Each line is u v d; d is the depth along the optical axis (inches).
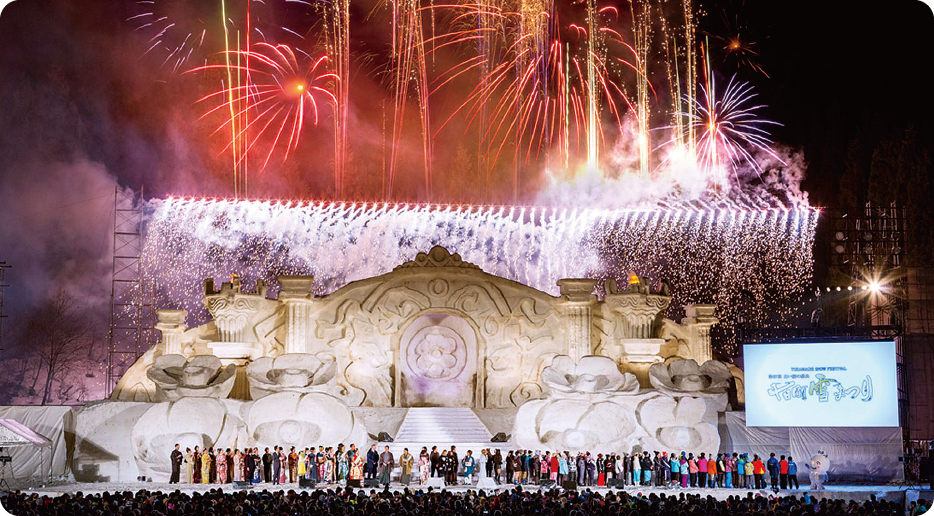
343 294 1978.3
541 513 882.1
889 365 1697.8
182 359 1780.3
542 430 1707.7
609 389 1731.1
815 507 1010.7
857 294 2196.1
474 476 1657.2
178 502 922.1
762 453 1724.9
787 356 1740.9
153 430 1648.6
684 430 1699.1
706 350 2003.0
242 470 1609.3
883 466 1683.1
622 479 1590.8
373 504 928.3
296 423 1681.8
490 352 1979.6
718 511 920.9
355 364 1958.7
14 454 1636.3
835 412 1705.2
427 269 2000.5
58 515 851.4
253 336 1930.4
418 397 1962.4
